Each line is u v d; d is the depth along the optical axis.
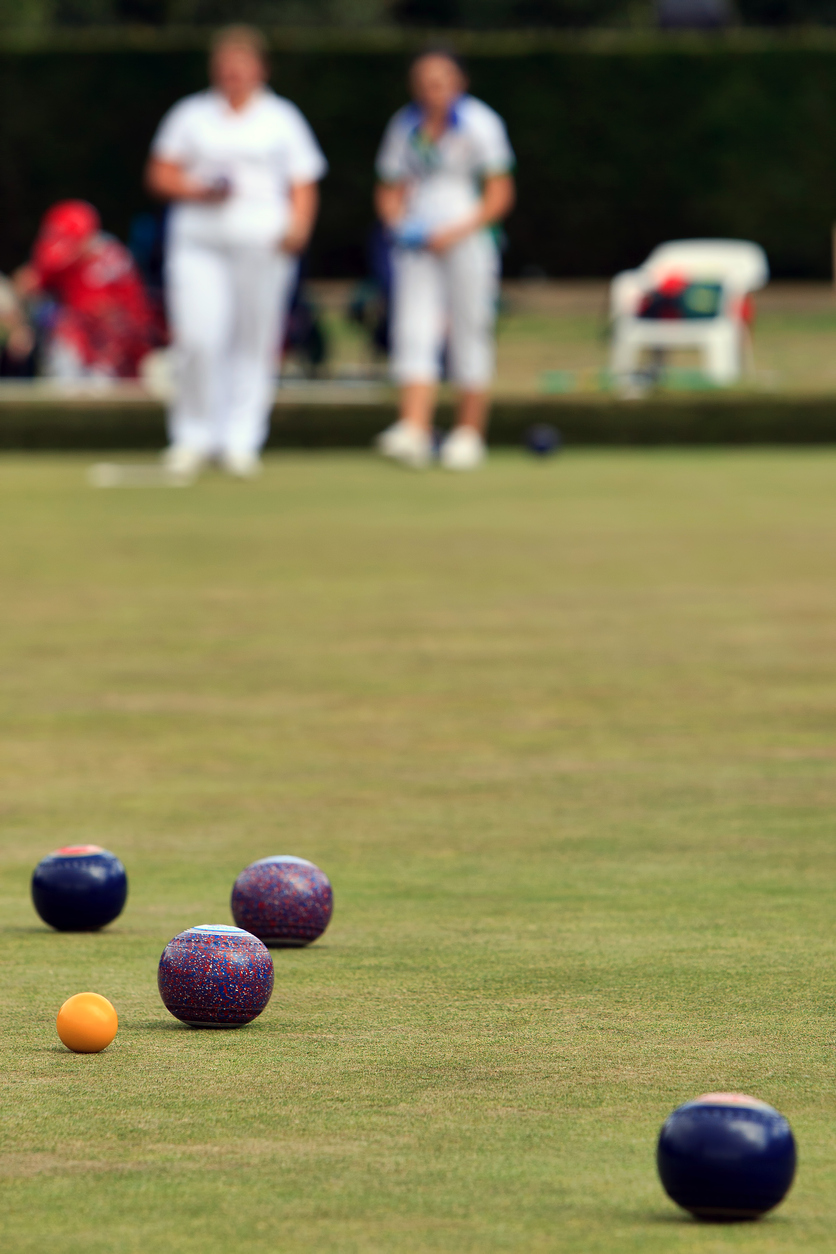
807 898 11.13
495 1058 8.17
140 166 81.56
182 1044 8.42
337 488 36.94
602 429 45.97
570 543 29.30
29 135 81.38
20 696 17.98
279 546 28.83
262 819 13.42
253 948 8.76
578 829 13.05
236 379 38.78
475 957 9.91
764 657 19.97
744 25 115.69
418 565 26.92
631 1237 6.17
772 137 81.19
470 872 11.88
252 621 22.27
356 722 16.88
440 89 38.28
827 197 81.56
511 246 82.56
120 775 14.88
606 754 15.58
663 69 81.12
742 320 55.75
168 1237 6.19
